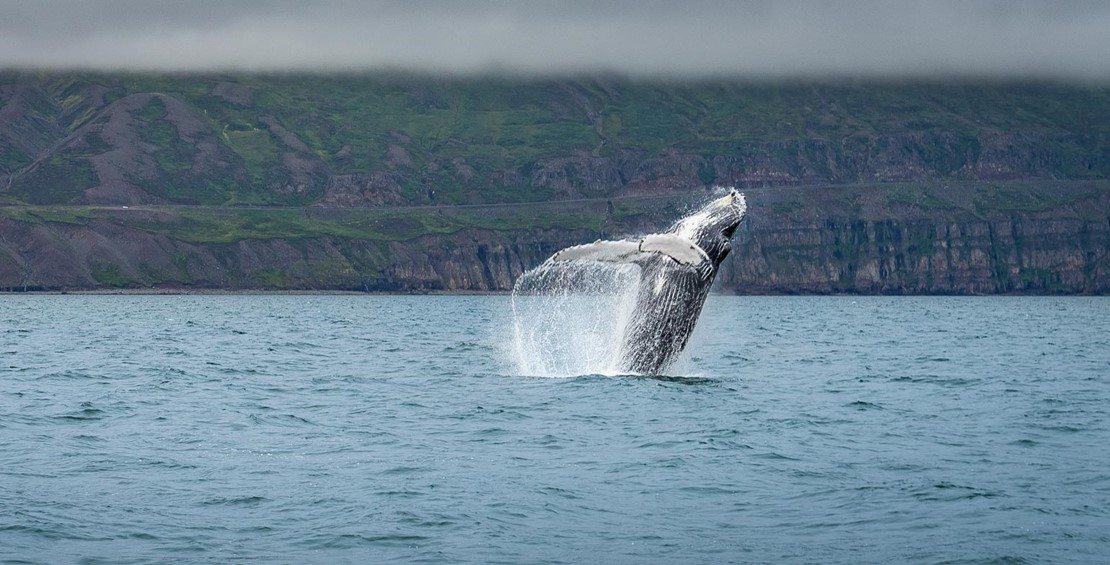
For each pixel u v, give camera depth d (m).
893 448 106.56
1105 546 73.88
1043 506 83.69
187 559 70.50
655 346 129.00
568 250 110.88
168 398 140.88
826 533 77.19
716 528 78.44
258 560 70.50
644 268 128.88
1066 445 109.00
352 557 71.38
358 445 106.19
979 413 131.38
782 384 159.50
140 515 79.56
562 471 95.00
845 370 189.75
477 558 71.44
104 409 129.50
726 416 122.19
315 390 150.75
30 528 75.50
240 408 131.50
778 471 95.62
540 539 75.44
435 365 190.88
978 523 79.25
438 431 113.56
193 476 91.88
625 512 82.19
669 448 104.75
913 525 79.00
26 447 103.56
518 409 125.69
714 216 119.19
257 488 87.88
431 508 82.25
